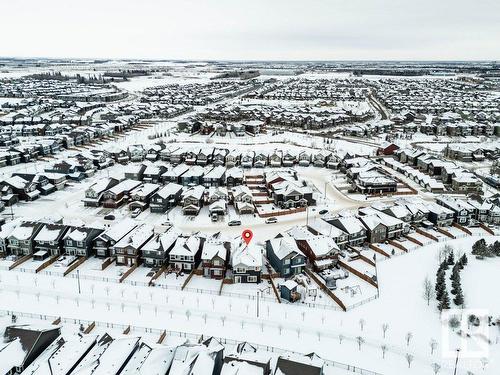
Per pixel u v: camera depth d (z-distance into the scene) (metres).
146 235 83.38
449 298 68.56
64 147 163.12
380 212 94.56
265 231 93.62
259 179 129.38
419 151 151.62
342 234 84.94
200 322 62.78
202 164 143.25
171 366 49.31
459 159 158.62
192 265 76.62
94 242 82.19
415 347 58.12
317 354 56.38
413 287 72.81
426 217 99.19
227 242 80.62
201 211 104.94
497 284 73.44
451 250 81.88
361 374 53.44
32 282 72.19
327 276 74.31
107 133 187.50
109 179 114.94
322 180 131.00
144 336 59.00
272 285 73.31
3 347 51.97
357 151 169.38
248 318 64.00
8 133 174.62
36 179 114.00
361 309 66.56
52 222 87.81
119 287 71.50
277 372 49.00
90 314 64.00
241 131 195.62
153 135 190.75
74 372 48.41
